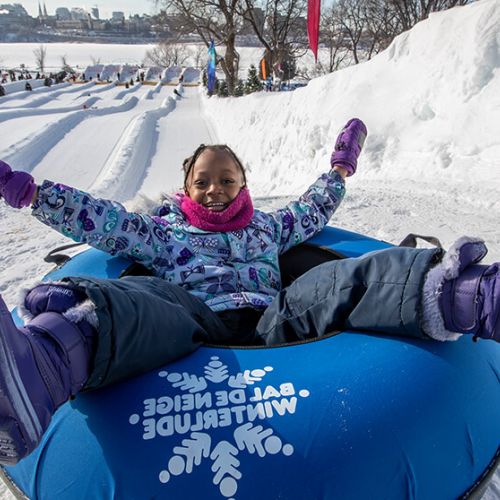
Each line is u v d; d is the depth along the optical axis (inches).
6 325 41.7
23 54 5433.1
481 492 52.3
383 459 47.6
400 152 283.9
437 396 53.1
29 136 601.3
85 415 51.4
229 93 1154.7
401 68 327.6
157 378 54.0
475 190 218.1
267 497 44.3
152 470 45.8
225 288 83.4
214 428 48.2
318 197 102.3
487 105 260.2
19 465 52.2
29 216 204.5
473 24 282.2
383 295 56.9
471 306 50.8
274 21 1152.2
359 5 1202.0
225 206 86.8
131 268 83.7
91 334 49.1
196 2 1152.8
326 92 381.7
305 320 65.4
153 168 527.8
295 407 49.9
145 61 3206.2
